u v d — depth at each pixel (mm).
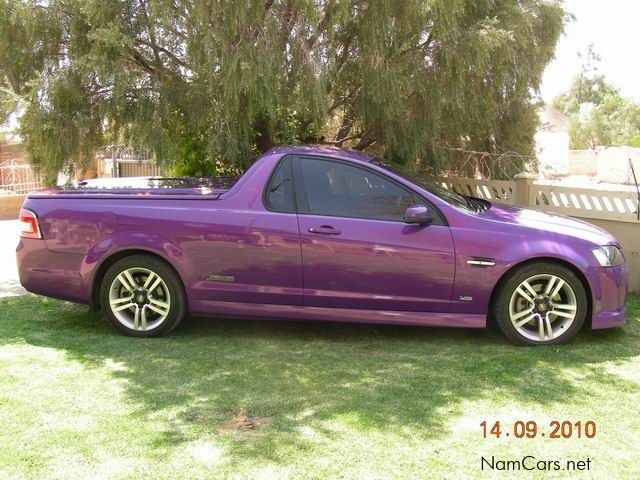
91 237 5020
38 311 5926
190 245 4910
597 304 4770
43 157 6465
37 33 6320
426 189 4891
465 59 6613
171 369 4340
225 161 7359
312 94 6293
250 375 4230
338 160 4941
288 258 4824
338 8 6168
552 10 7941
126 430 3363
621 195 6629
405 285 4766
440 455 3113
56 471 2939
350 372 4289
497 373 4238
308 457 3084
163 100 6375
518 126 8805
